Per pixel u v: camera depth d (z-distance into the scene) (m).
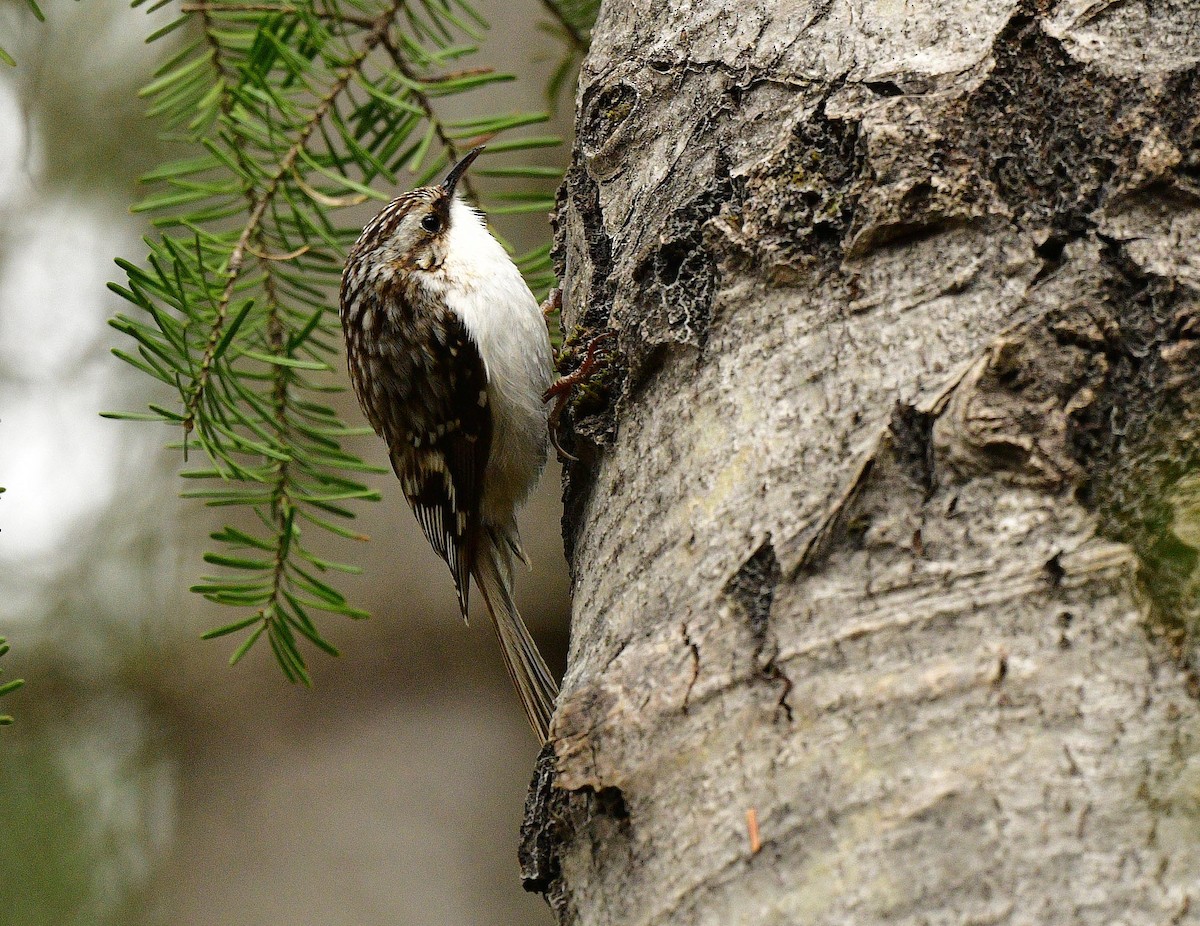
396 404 7.12
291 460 5.52
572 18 6.92
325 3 5.89
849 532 3.25
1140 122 3.47
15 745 9.38
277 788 9.38
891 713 3.00
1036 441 3.16
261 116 5.68
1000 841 2.79
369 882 9.07
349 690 9.86
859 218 3.61
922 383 3.36
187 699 9.74
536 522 10.27
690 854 3.13
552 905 3.54
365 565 10.15
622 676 3.42
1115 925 2.65
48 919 8.88
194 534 9.88
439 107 9.23
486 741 9.59
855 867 2.88
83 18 9.21
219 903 8.98
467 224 7.05
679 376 3.88
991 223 3.51
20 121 8.84
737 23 4.25
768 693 3.16
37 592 9.66
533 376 6.75
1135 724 2.83
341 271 6.12
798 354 3.60
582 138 4.66
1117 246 3.37
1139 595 2.96
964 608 3.05
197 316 4.97
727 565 3.39
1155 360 3.23
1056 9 3.67
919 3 3.87
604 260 4.53
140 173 9.27
